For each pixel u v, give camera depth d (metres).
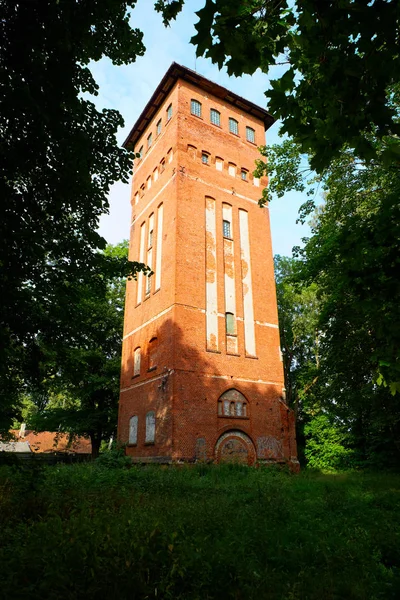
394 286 5.24
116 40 9.11
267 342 24.20
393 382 5.68
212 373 21.16
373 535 7.38
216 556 5.12
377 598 5.09
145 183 28.56
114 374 30.00
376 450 26.58
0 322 9.36
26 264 8.48
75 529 5.25
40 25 6.44
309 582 5.23
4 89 6.10
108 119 8.93
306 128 4.16
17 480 9.60
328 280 18.02
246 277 24.86
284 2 3.94
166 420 19.62
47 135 7.08
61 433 33.38
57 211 9.16
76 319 11.31
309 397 26.61
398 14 3.11
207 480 15.22
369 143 3.92
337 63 3.54
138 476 14.50
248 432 21.33
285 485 14.33
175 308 21.14
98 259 10.90
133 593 4.09
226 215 25.50
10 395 11.57
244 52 3.89
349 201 16.50
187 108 26.17
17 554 4.64
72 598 3.86
